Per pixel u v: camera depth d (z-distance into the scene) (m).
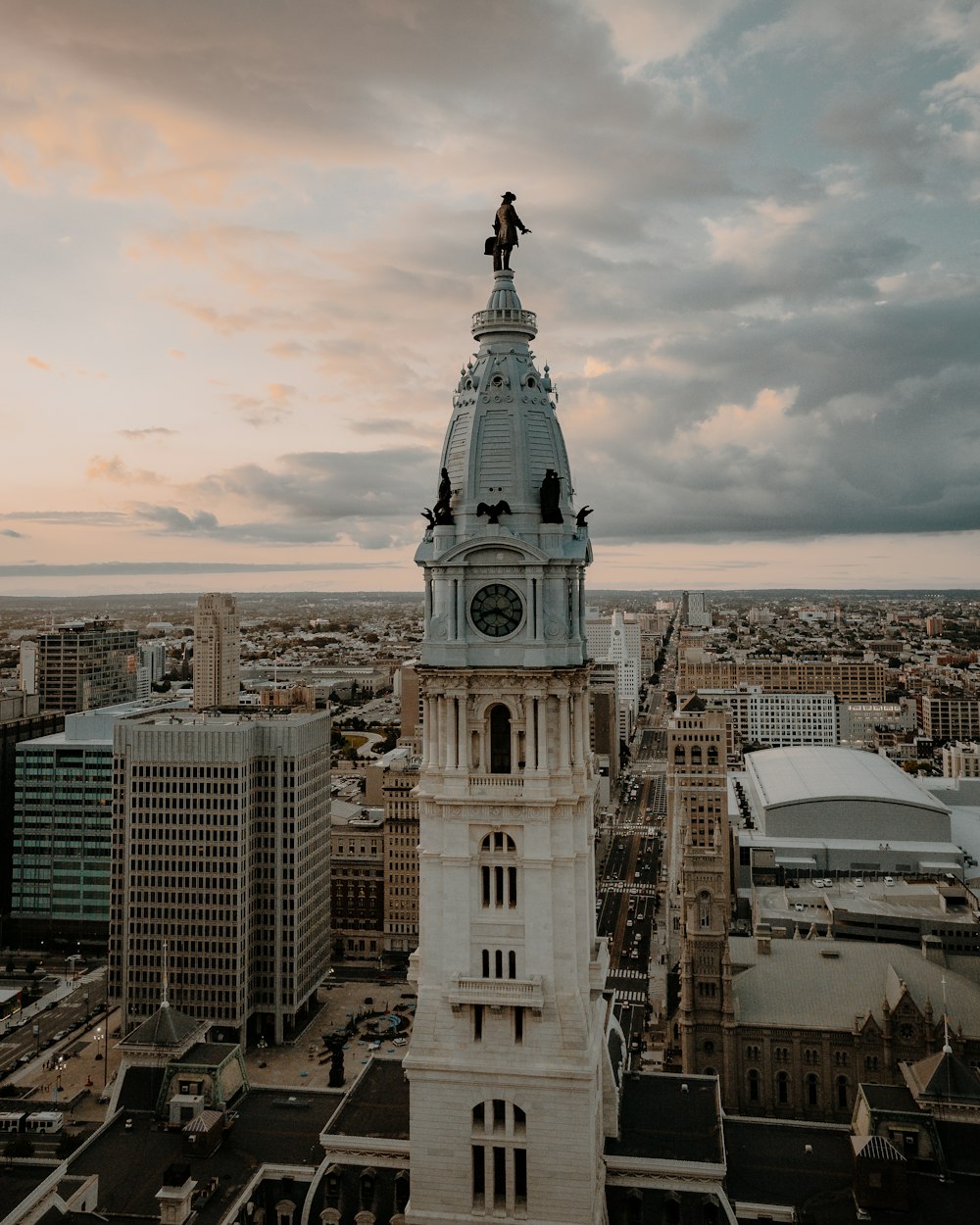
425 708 105.88
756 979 193.75
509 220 110.19
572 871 103.50
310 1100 137.50
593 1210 102.88
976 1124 130.75
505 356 108.75
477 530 104.56
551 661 102.56
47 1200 105.12
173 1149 126.12
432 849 105.56
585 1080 101.44
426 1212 105.12
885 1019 180.88
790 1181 128.00
